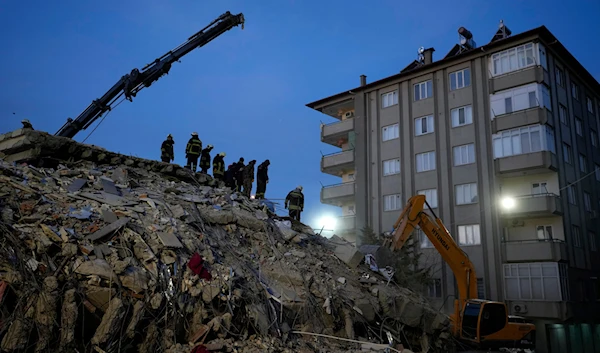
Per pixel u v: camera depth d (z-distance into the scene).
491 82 29.59
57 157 11.53
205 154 17.89
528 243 26.53
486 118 29.56
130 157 12.97
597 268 30.34
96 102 17.64
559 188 27.47
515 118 28.08
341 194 36.00
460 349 17.59
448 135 30.95
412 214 16.62
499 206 28.11
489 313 17.28
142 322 6.90
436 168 31.00
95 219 8.23
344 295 10.58
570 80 32.78
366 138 35.09
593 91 36.53
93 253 7.22
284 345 8.20
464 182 29.64
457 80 31.42
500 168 28.14
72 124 17.58
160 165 13.55
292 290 9.77
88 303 6.46
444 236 17.22
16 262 6.35
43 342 5.80
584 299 27.70
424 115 32.38
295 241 12.27
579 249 28.34
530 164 26.98
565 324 26.22
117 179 11.01
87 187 9.94
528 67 28.36
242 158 18.30
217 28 18.33
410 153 32.47
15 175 9.06
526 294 26.09
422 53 34.97
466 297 17.66
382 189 33.41
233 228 11.03
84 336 6.43
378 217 33.19
